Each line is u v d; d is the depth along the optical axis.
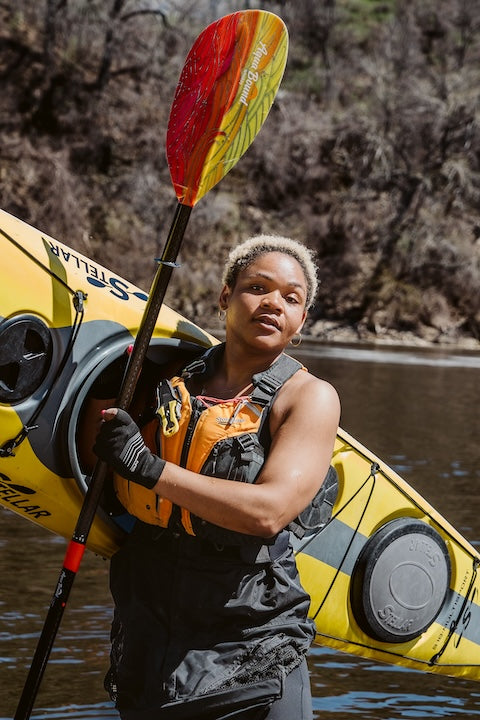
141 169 36.34
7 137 35.88
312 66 45.47
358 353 27.94
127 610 2.50
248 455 2.38
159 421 2.51
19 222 2.80
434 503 7.64
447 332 36.50
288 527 2.59
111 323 2.80
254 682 2.36
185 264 34.91
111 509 2.86
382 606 3.46
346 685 4.11
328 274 37.38
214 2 41.69
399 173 38.59
